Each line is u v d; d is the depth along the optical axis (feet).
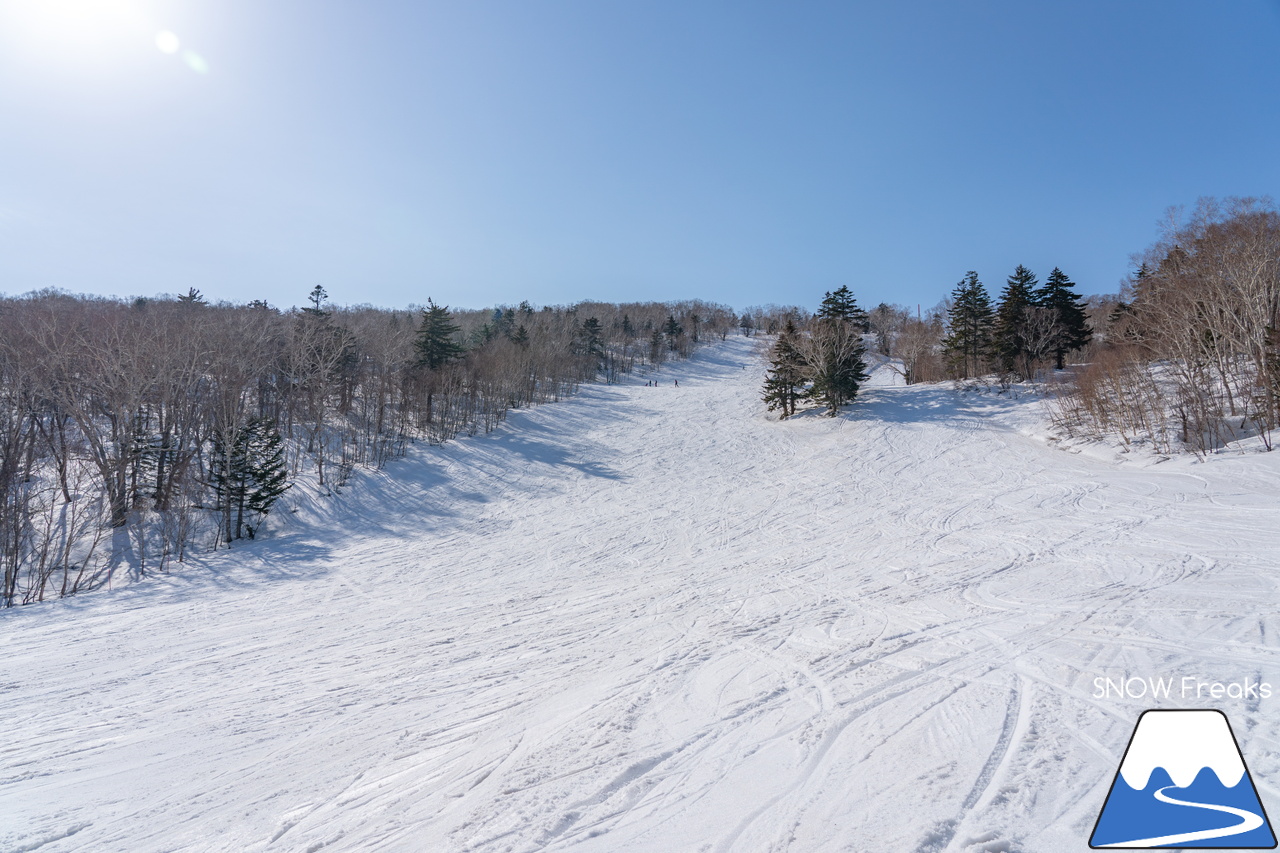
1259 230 105.29
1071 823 13.30
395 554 86.69
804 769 17.39
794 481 115.55
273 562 85.10
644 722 22.99
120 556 87.66
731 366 360.69
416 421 165.17
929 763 16.72
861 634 32.24
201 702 34.94
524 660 36.47
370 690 33.83
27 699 38.01
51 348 110.83
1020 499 83.82
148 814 21.59
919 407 164.25
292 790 21.93
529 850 14.87
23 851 19.65
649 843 14.60
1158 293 123.34
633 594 54.08
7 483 86.38
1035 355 176.76
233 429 103.14
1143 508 69.26
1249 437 93.30
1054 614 32.14
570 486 124.77
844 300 208.95
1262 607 29.91
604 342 333.01
